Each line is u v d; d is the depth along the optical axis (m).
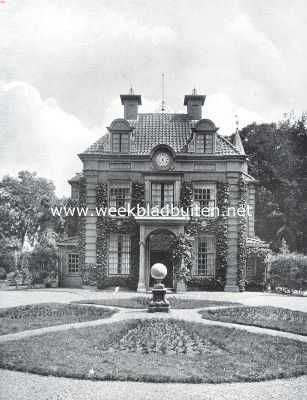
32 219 51.66
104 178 30.38
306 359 10.98
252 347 12.07
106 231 30.17
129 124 30.81
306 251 43.28
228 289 29.45
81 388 8.75
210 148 30.27
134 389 8.73
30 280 33.38
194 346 12.26
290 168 44.50
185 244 28.69
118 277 29.95
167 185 30.17
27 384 8.95
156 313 18.20
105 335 13.11
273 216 44.44
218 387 8.94
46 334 13.30
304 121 43.78
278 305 21.70
